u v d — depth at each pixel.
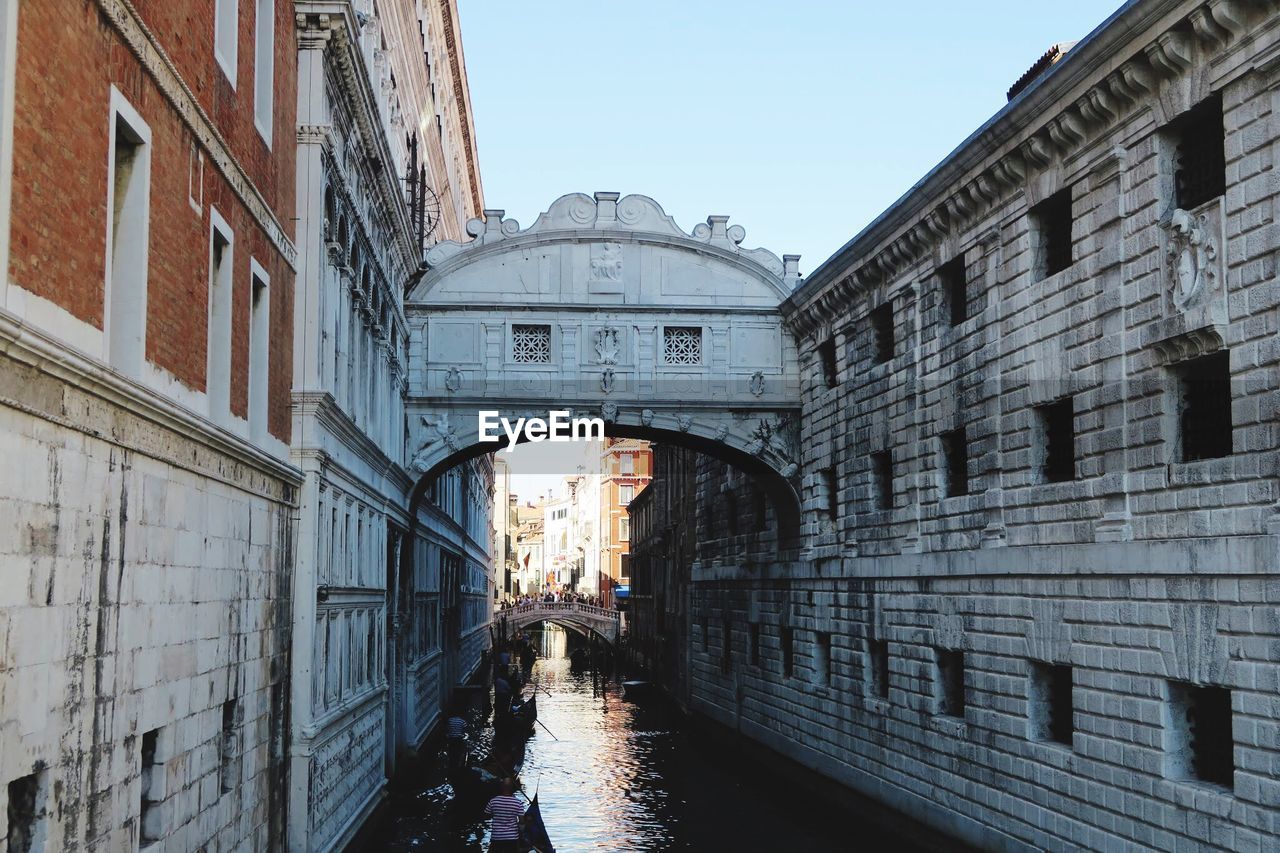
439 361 30.25
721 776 32.25
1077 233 18.14
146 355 10.83
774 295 31.25
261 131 15.52
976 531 21.02
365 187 22.30
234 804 13.77
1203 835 14.88
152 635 10.77
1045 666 19.14
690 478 45.22
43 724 8.43
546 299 30.64
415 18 33.44
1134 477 16.62
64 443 8.76
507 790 18.91
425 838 23.03
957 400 22.00
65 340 8.62
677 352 30.92
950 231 22.39
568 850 22.94
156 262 11.12
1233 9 14.46
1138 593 16.30
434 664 39.56
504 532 131.00
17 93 7.96
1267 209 14.25
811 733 29.14
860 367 26.92
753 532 35.06
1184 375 16.05
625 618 75.44
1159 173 16.30
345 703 19.91
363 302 22.41
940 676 22.48
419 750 32.84
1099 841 17.00
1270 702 13.87
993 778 20.05
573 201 30.95
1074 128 17.84
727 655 38.03
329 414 18.19
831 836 24.48
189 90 11.93
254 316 15.64
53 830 8.63
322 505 17.95
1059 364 18.52
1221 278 15.00
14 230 7.94
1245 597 14.32
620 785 30.64
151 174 10.91
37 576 8.30
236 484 13.74
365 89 19.73
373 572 24.05
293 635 16.86
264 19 15.89
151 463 10.76
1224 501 14.84
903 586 23.91
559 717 47.06
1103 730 16.98
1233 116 14.82
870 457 26.17
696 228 31.20
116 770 9.88
